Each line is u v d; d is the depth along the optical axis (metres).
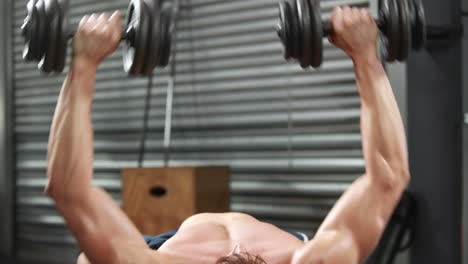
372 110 1.27
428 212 3.24
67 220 1.19
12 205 5.29
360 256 1.26
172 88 4.06
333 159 3.87
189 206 3.49
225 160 4.28
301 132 3.99
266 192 4.10
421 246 3.27
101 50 1.23
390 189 1.25
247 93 4.20
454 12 3.13
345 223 1.27
